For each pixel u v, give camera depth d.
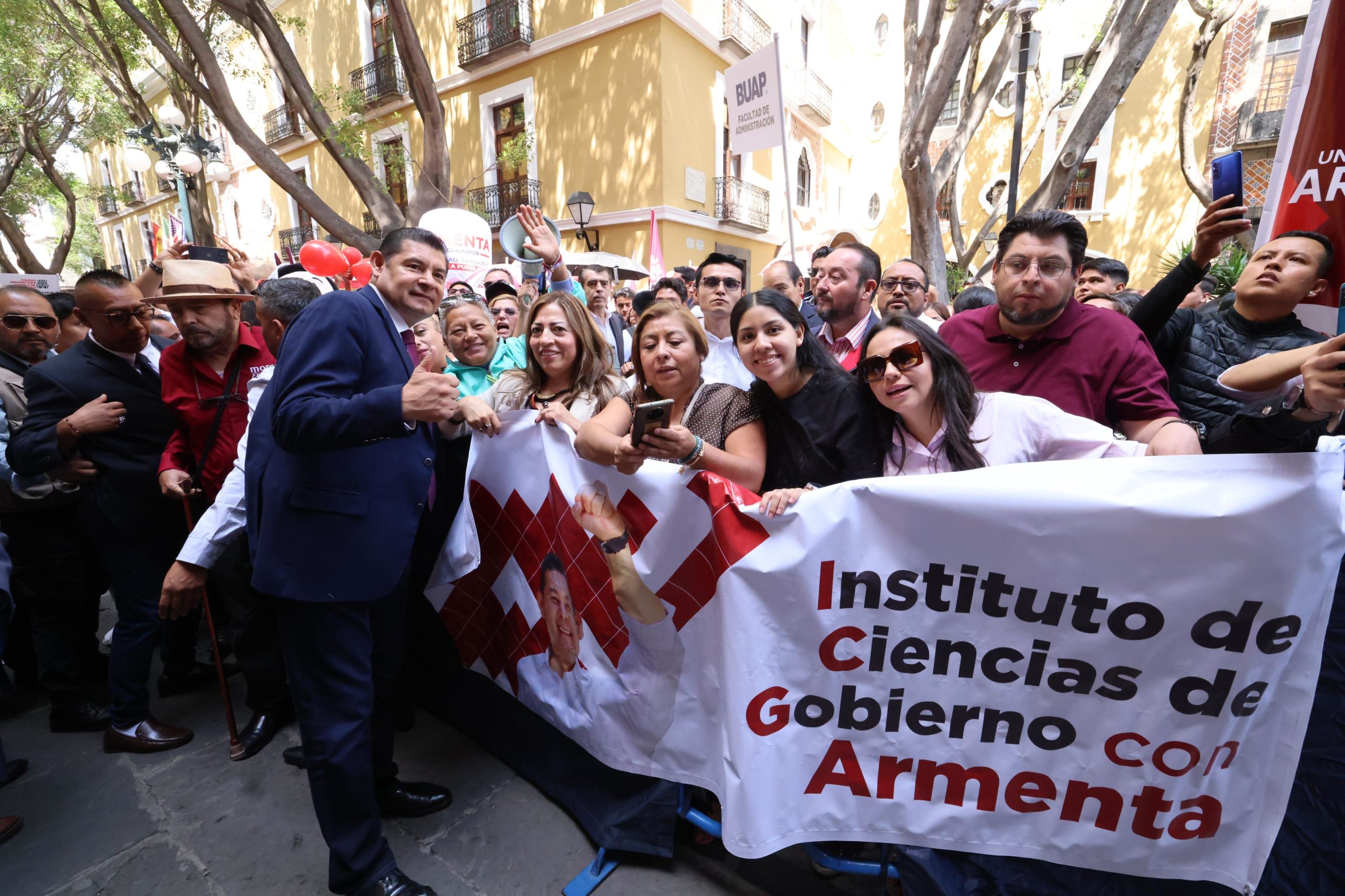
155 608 2.56
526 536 2.19
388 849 1.85
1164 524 1.34
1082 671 1.46
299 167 17.70
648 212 11.70
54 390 2.42
